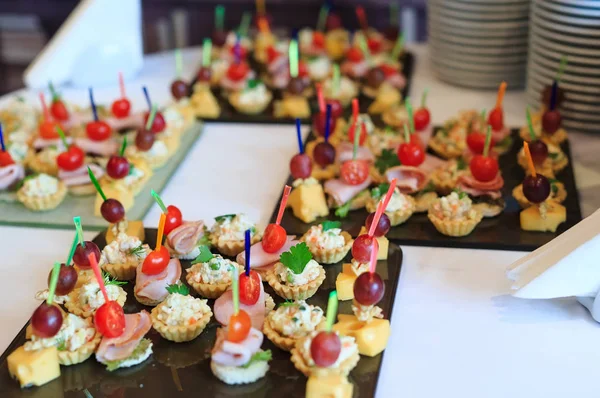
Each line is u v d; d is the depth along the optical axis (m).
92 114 1.14
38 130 1.08
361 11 1.42
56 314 0.68
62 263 0.82
